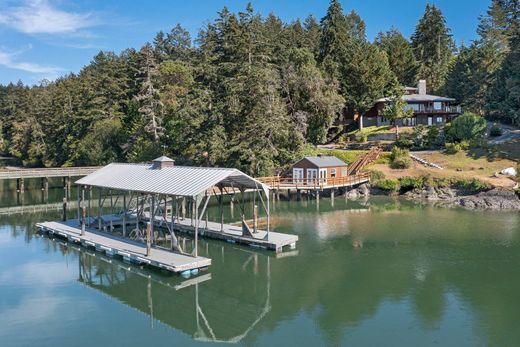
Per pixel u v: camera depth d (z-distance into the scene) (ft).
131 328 58.85
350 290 70.95
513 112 209.97
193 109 179.11
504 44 273.33
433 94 291.58
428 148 202.69
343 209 144.05
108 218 118.93
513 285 71.92
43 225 113.39
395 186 169.99
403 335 55.36
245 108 181.16
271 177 171.94
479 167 169.99
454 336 54.90
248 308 65.26
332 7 270.05
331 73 240.53
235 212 138.92
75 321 61.00
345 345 53.21
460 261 85.15
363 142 222.28
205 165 188.55
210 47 225.97
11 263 87.61
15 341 54.54
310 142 219.20
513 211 136.26
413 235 105.91
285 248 95.91
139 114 247.70
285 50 254.47
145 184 93.45
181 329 58.70
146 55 233.76
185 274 78.64
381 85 240.12
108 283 76.28
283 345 53.52
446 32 339.57
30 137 326.85
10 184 232.53
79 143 269.64
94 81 286.25
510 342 53.31
